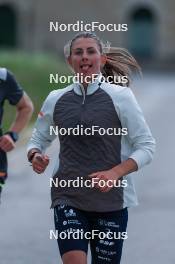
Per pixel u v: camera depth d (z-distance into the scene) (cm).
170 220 2033
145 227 1958
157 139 3878
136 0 11706
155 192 2462
